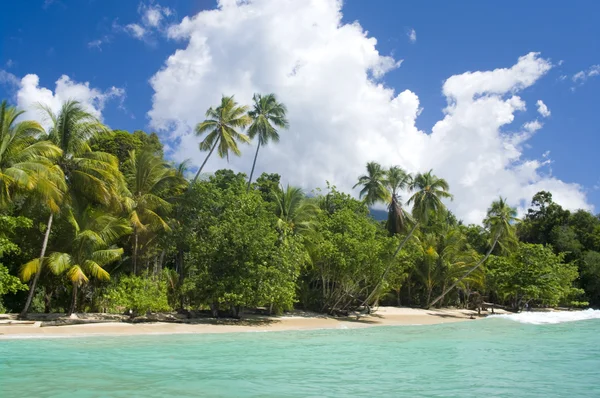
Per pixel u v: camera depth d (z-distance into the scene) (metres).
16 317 23.98
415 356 17.98
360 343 22.23
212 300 29.75
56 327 22.69
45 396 10.09
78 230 25.17
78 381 11.66
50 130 26.45
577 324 37.12
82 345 18.31
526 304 55.66
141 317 26.39
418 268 50.84
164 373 13.05
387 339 24.38
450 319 41.94
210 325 27.53
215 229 30.02
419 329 31.53
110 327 23.88
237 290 28.94
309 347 20.17
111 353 16.50
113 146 41.81
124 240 31.38
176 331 24.62
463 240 55.28
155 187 30.62
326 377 13.21
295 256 31.92
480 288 56.91
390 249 38.50
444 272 51.22
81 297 29.14
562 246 66.81
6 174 21.98
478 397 11.08
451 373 14.29
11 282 23.17
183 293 30.91
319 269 38.12
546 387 12.39
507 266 51.78
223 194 33.84
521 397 11.14
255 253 29.86
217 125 36.28
